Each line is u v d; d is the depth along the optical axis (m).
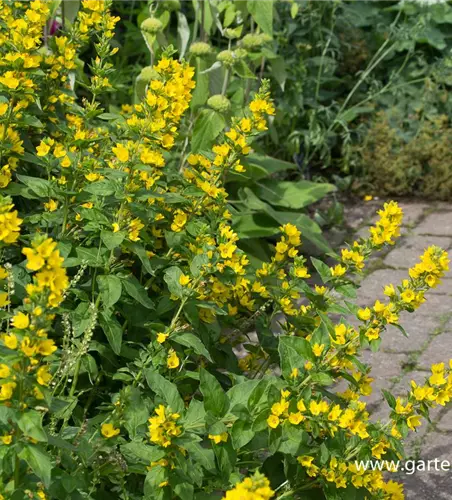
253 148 5.54
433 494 3.41
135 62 6.75
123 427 2.80
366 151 6.46
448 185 6.28
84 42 3.67
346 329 2.74
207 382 2.56
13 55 3.08
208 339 3.19
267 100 3.29
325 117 6.59
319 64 6.51
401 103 6.75
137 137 3.26
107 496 2.66
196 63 4.78
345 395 2.98
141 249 2.90
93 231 2.96
